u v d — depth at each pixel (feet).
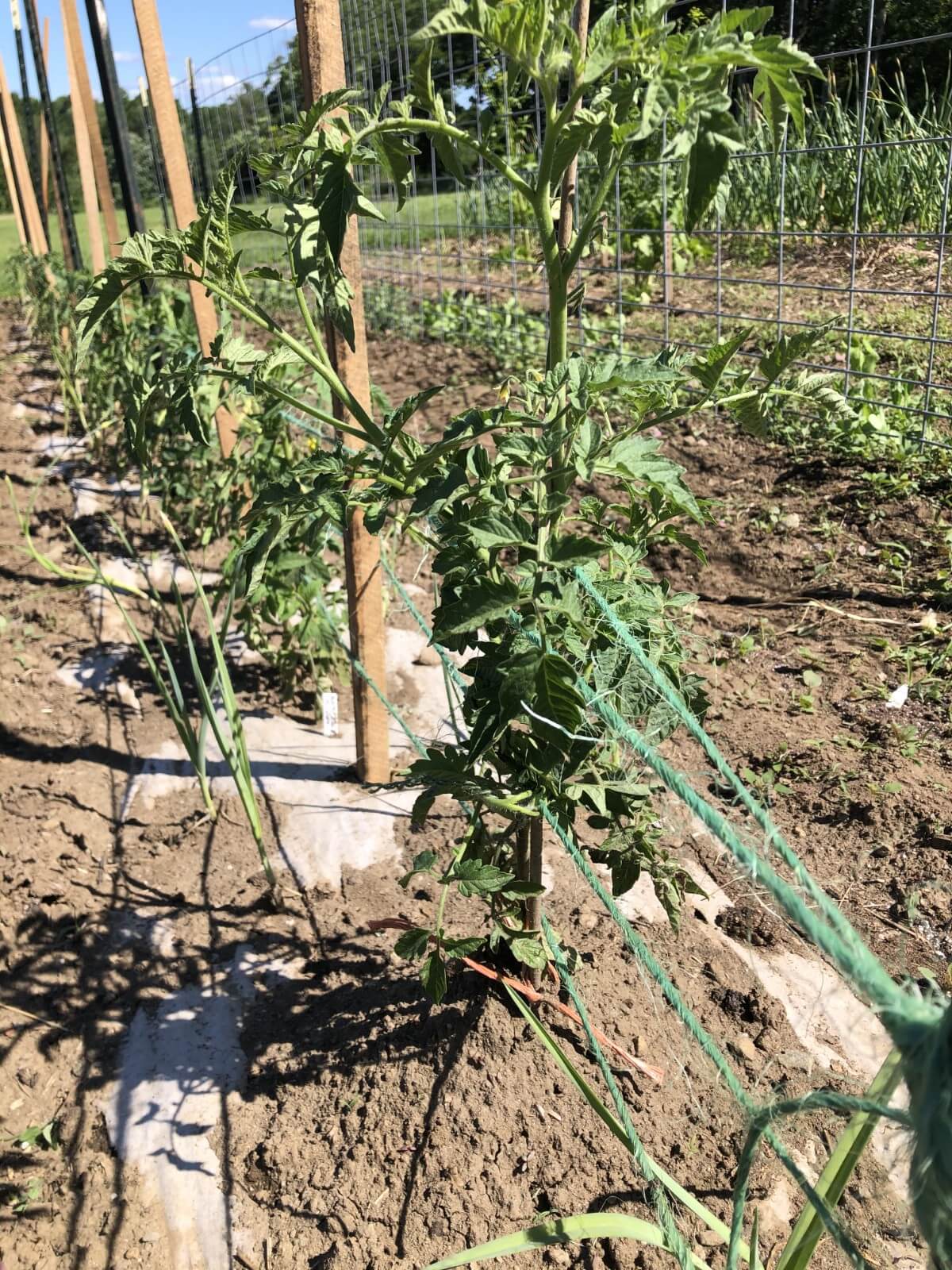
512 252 23.22
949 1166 2.64
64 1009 7.96
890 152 21.11
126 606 14.40
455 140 4.97
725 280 16.53
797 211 24.16
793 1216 5.62
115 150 19.62
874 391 15.66
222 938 8.44
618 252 19.02
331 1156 6.48
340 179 4.77
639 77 4.24
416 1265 5.74
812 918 2.98
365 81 25.17
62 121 75.31
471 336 24.39
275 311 32.55
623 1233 4.71
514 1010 6.71
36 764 10.91
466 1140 6.23
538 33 4.31
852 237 13.91
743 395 5.26
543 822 6.22
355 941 8.14
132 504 18.07
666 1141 6.03
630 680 5.18
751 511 14.17
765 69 3.84
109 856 9.52
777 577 12.68
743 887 8.07
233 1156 6.67
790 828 8.57
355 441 8.64
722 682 10.74
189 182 11.96
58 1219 6.46
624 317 22.91
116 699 12.12
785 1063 6.34
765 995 6.95
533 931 5.79
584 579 4.71
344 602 11.53
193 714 11.67
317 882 8.92
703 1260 5.37
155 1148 6.79
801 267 23.48
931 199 20.38
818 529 13.34
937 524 12.74
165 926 8.63
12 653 13.28
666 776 3.69
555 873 8.39
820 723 9.86
